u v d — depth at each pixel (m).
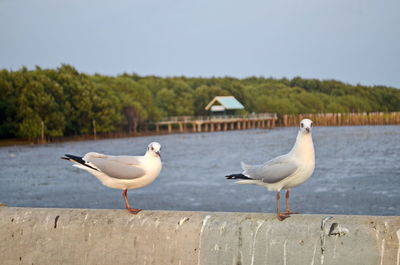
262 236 4.32
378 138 71.44
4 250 4.88
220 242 4.39
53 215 4.84
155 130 105.38
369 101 138.75
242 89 129.00
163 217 4.60
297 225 4.29
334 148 55.06
